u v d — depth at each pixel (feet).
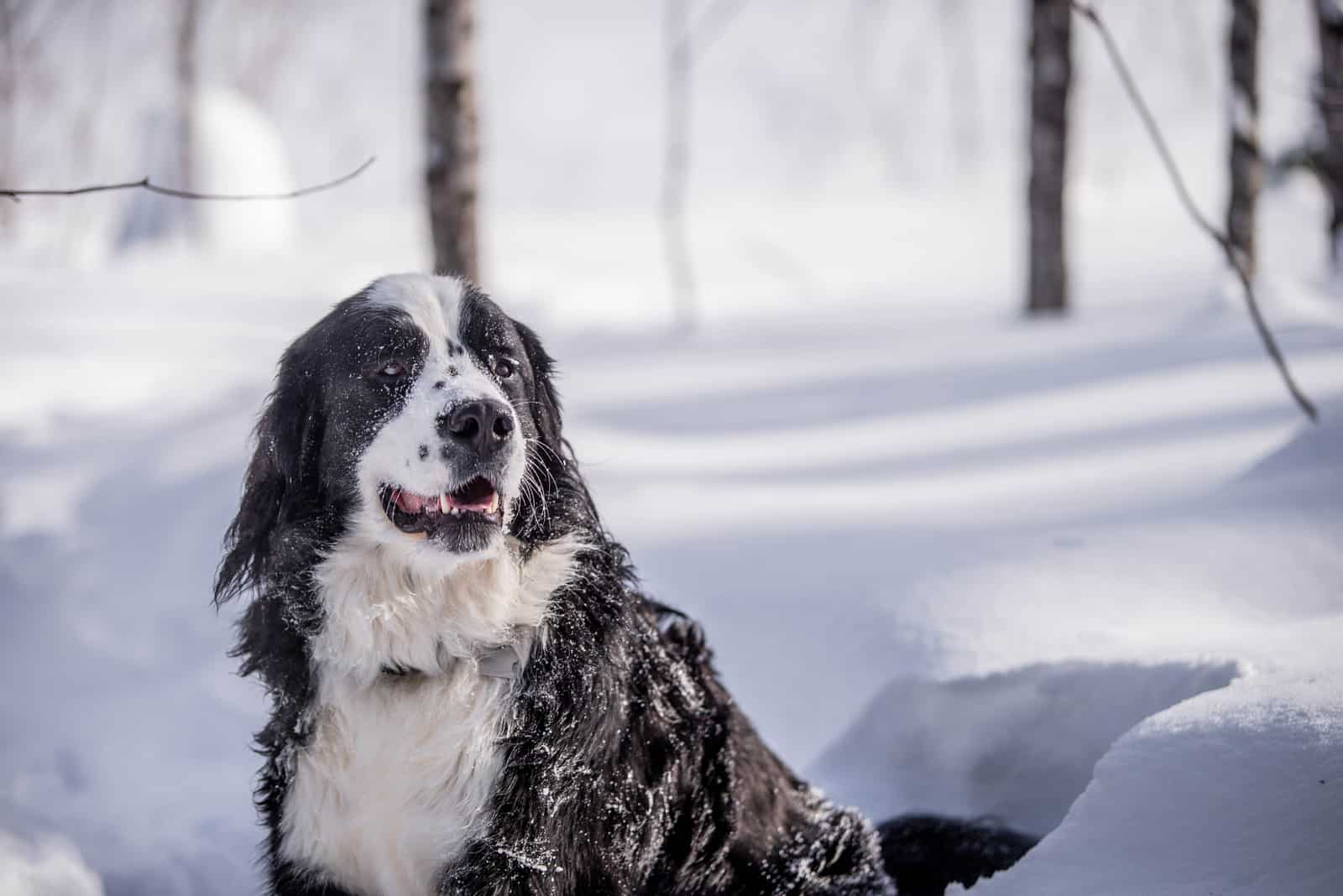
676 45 56.18
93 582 24.81
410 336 11.83
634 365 42.09
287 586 11.71
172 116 84.79
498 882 11.04
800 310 62.95
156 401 40.70
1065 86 47.47
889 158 167.73
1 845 13.71
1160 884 9.64
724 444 31.01
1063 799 13.94
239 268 74.74
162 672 20.90
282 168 90.17
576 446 29.32
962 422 30.55
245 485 12.50
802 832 13.04
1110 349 35.68
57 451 35.45
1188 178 123.03
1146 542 18.47
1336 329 32.53
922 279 76.84
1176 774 10.42
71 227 96.99
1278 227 78.74
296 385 12.24
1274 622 16.02
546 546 12.00
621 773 11.60
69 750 18.40
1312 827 9.39
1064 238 48.60
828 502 24.38
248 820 16.26
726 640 18.89
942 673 15.66
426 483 11.09
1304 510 18.28
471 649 11.53
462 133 31.17
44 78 100.27
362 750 11.40
